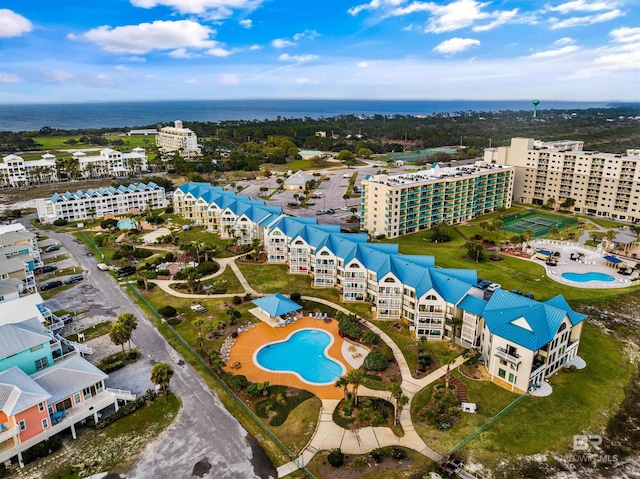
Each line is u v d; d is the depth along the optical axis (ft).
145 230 584.40
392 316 343.26
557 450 216.13
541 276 428.97
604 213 642.63
